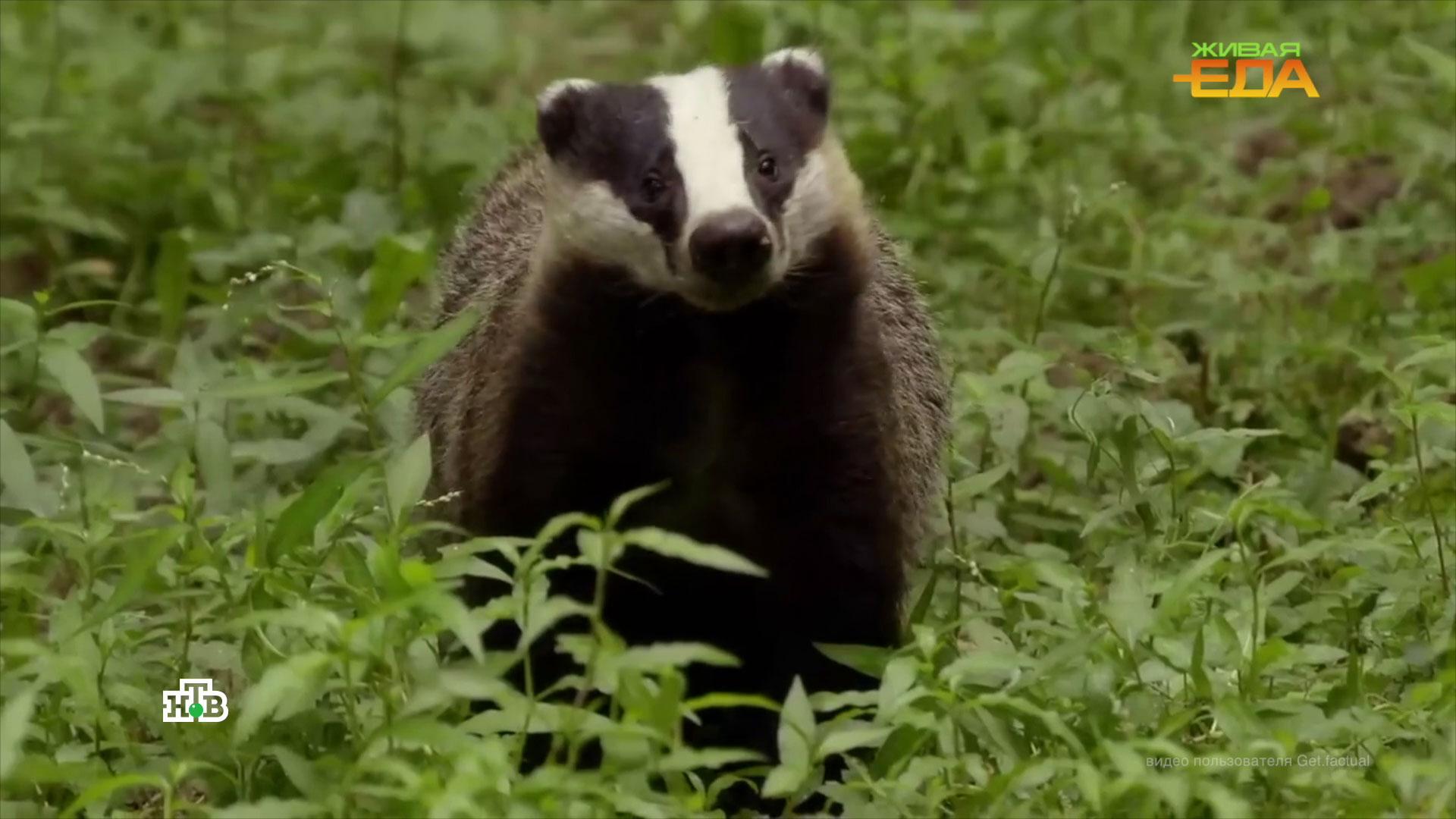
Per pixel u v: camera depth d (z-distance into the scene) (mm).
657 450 10523
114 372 15734
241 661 9461
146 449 12836
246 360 12750
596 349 10383
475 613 8180
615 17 22156
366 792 7824
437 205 17078
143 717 9562
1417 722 8898
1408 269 14281
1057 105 18828
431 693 7938
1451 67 13500
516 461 10570
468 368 11586
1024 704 8266
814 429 10469
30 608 10969
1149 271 15969
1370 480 13203
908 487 11062
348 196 16234
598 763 9945
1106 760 8391
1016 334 15039
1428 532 11117
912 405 11727
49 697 9539
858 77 18312
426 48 19328
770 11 18656
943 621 11203
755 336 10297
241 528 9852
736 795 10578
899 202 17297
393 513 9344
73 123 17891
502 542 8477
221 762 9031
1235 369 14742
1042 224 15531
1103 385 12109
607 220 10273
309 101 18562
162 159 18344
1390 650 10195
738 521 10766
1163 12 20125
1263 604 10000
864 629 10711
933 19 18500
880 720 8266
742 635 11188
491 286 12117
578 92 10602
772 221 10086
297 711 8547
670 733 8172
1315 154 17641
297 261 14883
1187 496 12133
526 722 8047
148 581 9492
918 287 13578
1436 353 10469
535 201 12469
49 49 19297
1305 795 8289
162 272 14172
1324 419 14188
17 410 13570
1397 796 8320
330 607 9586
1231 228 16516
